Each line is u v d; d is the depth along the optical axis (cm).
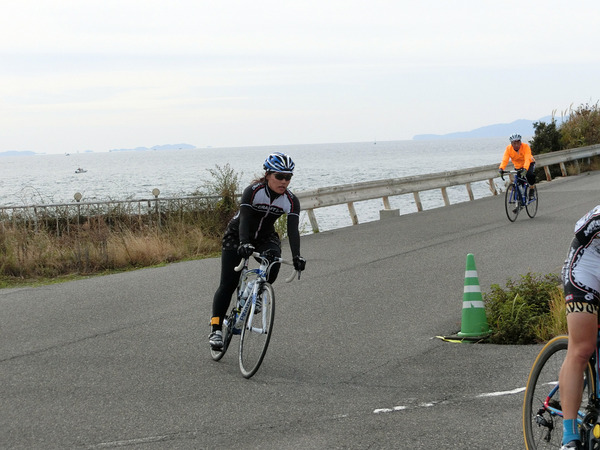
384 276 1032
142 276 1134
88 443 465
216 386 584
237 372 624
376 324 772
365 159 16975
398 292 923
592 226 344
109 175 10150
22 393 577
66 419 512
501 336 688
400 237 1423
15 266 1198
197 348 709
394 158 16900
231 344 727
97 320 838
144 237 1352
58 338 759
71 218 1445
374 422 485
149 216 1457
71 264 1249
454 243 1301
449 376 586
